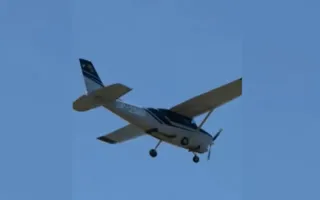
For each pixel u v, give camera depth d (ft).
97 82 395.96
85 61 396.16
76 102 361.51
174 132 396.78
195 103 391.45
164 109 396.57
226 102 390.42
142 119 385.50
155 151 402.52
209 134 411.34
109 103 372.38
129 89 360.28
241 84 372.79
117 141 429.79
